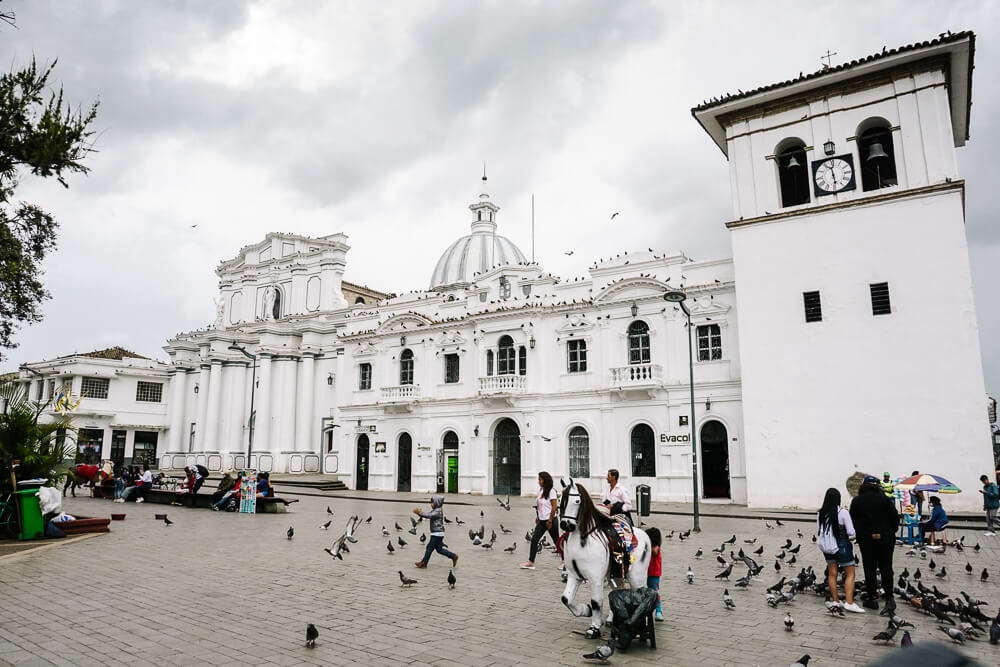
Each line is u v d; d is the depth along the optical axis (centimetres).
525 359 3494
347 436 4212
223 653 729
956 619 899
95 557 1373
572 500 845
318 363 5441
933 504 1598
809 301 2658
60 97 1288
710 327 3016
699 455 2945
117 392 6081
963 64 2555
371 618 894
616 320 3253
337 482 4219
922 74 2552
